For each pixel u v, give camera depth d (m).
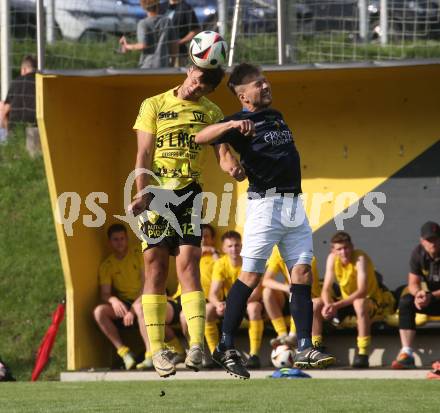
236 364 25.36
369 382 34.78
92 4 54.09
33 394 31.22
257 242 25.25
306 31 47.44
